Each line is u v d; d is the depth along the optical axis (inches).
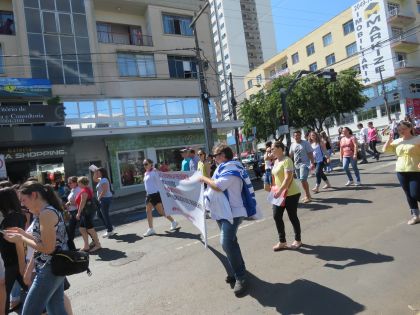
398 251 203.6
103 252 309.9
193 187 247.4
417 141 237.1
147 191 346.9
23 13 892.0
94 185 916.6
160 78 1061.8
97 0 1015.6
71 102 925.8
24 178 804.0
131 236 357.7
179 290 200.8
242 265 187.8
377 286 167.5
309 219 301.7
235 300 177.6
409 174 239.6
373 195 356.2
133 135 946.1
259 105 1461.6
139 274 239.3
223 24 3971.5
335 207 329.4
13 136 738.2
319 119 1358.3
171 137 1008.2
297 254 223.6
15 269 168.9
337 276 184.4
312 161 378.6
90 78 952.9
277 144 235.8
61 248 138.7
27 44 887.7
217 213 187.8
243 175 191.6
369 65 1777.8
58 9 932.0
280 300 169.8
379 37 1715.1
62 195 651.5
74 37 943.7
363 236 237.6
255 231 291.1
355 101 1320.1
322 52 2039.9
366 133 658.8
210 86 1150.3
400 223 251.8
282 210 234.8
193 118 1096.8
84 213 315.6
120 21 1079.6
